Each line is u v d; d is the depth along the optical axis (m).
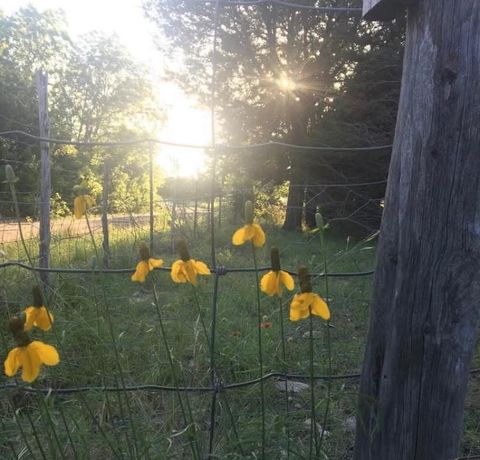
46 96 5.45
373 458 1.85
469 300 1.66
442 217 1.64
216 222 11.74
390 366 1.78
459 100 1.59
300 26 12.41
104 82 32.03
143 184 11.00
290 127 13.12
